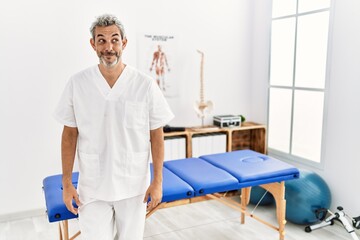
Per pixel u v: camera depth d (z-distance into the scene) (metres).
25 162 3.12
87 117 1.64
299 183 2.88
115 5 3.24
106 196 1.70
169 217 3.17
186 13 3.62
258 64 3.93
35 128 3.11
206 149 3.61
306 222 2.91
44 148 3.17
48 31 3.04
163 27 3.53
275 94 3.73
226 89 3.94
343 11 2.87
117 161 1.69
